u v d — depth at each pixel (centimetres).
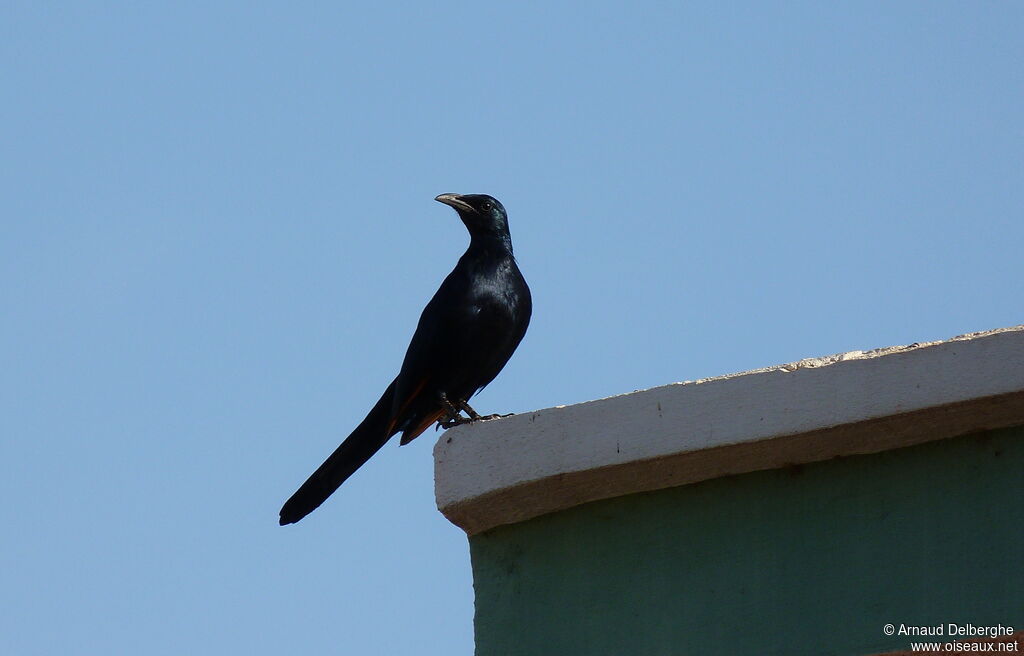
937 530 900
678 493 984
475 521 1047
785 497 948
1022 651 858
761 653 923
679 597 963
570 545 1019
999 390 870
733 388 943
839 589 915
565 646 998
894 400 896
